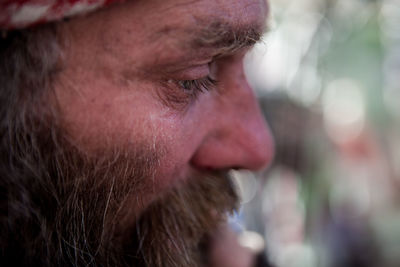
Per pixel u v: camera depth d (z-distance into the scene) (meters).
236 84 0.68
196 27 0.55
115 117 0.57
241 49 0.60
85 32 0.54
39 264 0.58
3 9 0.50
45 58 0.55
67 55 0.55
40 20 0.52
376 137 2.26
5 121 0.56
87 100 0.56
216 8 0.55
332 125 2.29
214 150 0.68
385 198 2.30
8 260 0.57
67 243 0.59
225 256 0.90
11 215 0.57
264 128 0.73
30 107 0.56
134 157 0.58
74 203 0.58
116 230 0.64
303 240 2.56
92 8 0.53
